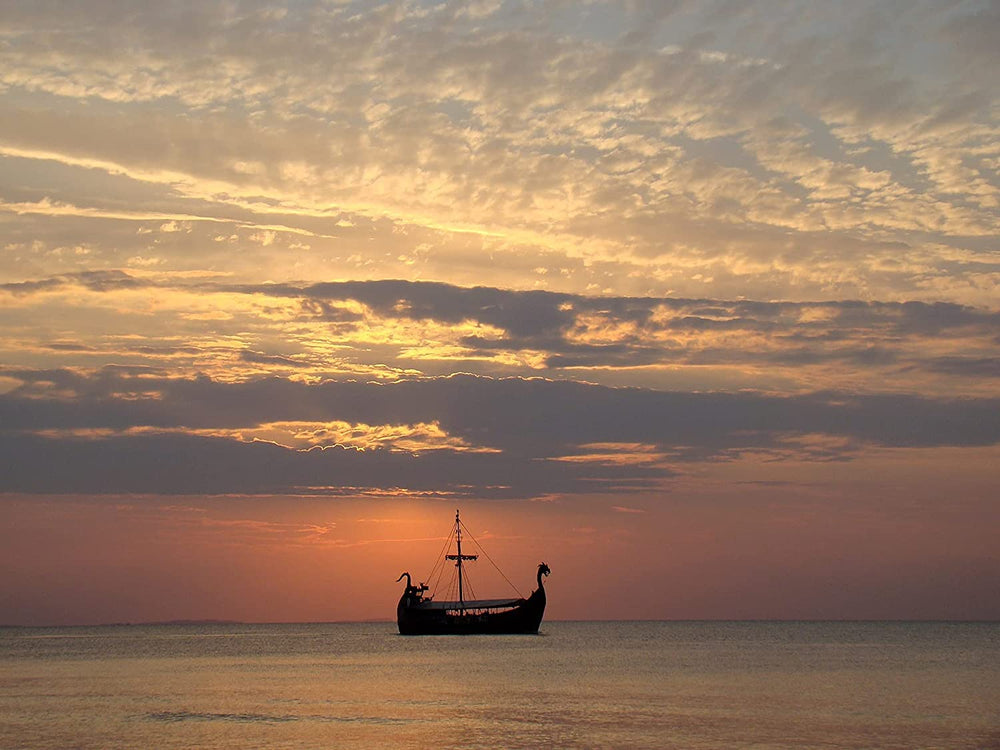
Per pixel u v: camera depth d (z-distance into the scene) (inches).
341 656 7111.2
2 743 2920.8
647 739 2854.3
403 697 4047.7
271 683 4822.8
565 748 2723.9
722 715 3371.1
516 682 4734.3
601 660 6373.0
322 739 2918.3
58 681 5132.9
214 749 2765.7
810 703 3725.4
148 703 3917.3
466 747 2755.9
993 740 2792.8
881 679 4852.4
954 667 5723.4
